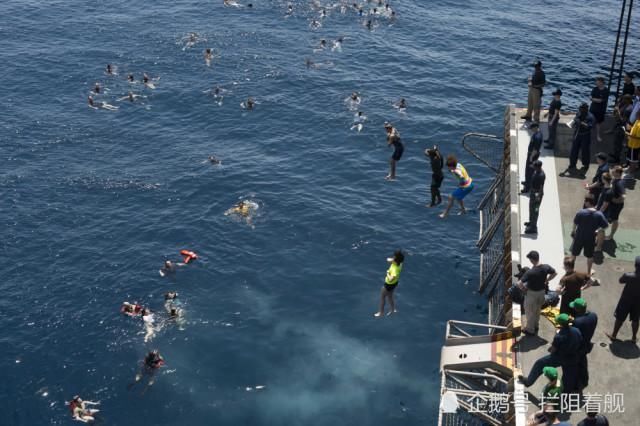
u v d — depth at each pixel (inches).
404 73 2160.4
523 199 1083.3
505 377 832.9
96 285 1301.7
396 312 1218.6
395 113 1911.9
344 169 1663.4
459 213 1488.7
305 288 1283.2
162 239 1424.7
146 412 1041.5
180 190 1584.6
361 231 1432.1
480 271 1306.6
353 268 1331.2
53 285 1304.1
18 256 1381.6
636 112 1098.1
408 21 2568.9
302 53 2301.9
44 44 2357.3
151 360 1114.1
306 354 1133.1
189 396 1063.6
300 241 1409.9
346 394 1056.2
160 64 2222.0
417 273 1310.3
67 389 1085.1
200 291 1278.3
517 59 2269.9
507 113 1320.1
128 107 1974.7
